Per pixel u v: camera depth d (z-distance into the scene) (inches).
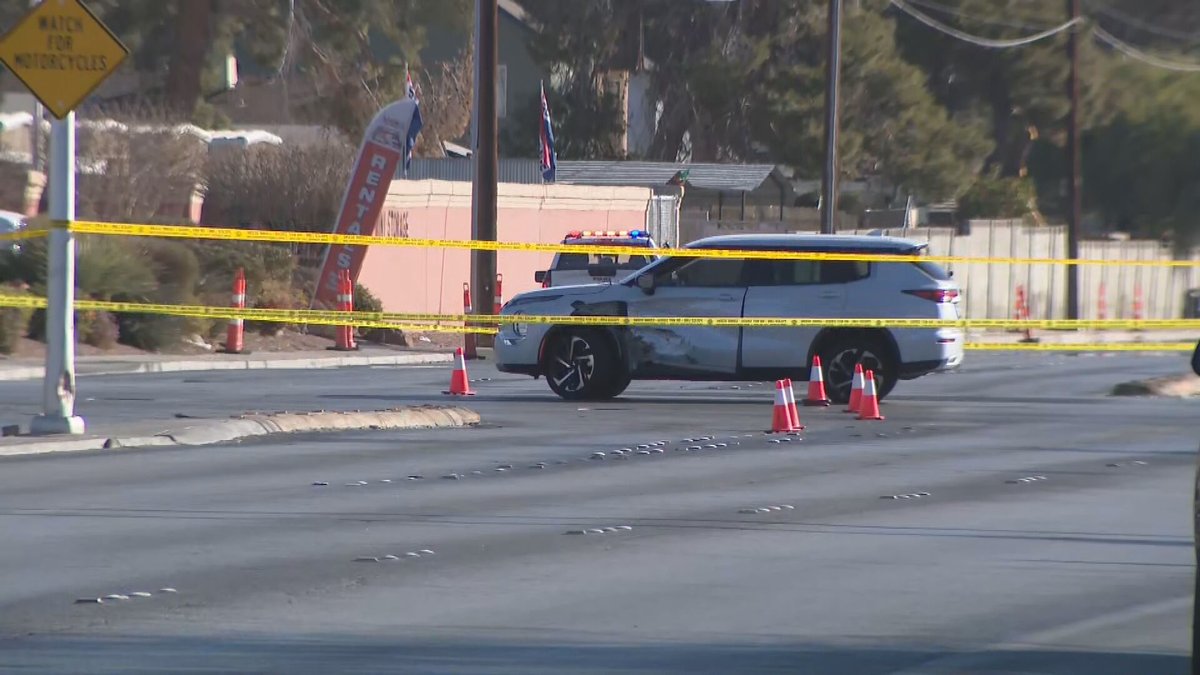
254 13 7819.9
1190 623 1398.9
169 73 7554.1
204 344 4564.5
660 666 1237.7
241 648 1275.8
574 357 3304.6
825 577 1569.9
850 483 2192.4
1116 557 1684.3
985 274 7800.2
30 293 4069.9
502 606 1430.9
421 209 5723.4
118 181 5369.1
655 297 3262.8
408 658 1251.2
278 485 2097.7
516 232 6195.9
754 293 3235.7
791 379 3257.9
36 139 5944.9
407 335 5241.1
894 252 3245.6
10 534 1733.5
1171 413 3211.1
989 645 1315.2
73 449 2375.7
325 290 5083.7
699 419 2974.9
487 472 2250.2
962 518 1915.6
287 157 5605.3
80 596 1450.5
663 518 1891.0
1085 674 1233.4
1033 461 2437.3
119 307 3393.2
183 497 1988.2
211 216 5615.2
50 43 2300.7
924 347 3211.1
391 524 1827.0
